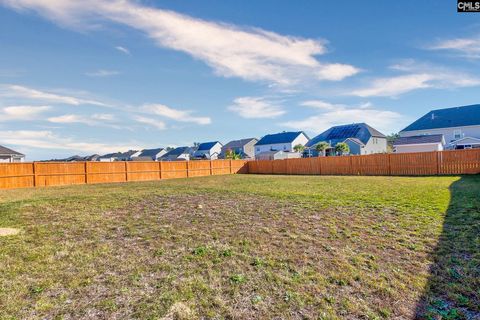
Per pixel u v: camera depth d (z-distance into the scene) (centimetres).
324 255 375
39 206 728
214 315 241
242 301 264
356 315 241
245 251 392
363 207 664
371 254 375
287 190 1030
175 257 373
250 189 1086
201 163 2398
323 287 290
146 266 344
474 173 1655
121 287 291
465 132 3009
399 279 304
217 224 536
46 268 339
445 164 1750
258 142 4991
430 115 3412
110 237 462
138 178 2009
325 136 4225
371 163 2034
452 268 326
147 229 506
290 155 4100
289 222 542
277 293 278
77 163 1755
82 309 250
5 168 1501
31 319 235
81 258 371
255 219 571
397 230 474
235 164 2688
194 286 292
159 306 254
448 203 678
